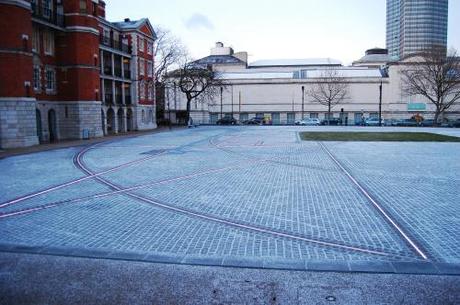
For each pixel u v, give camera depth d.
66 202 10.95
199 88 79.50
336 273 5.95
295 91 89.75
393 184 12.87
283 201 10.66
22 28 30.44
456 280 5.65
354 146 25.98
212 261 6.48
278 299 5.15
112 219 9.16
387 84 85.00
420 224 8.46
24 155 23.70
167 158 20.59
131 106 54.12
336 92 83.25
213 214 9.47
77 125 39.25
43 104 36.88
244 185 12.95
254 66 106.31
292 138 33.88
